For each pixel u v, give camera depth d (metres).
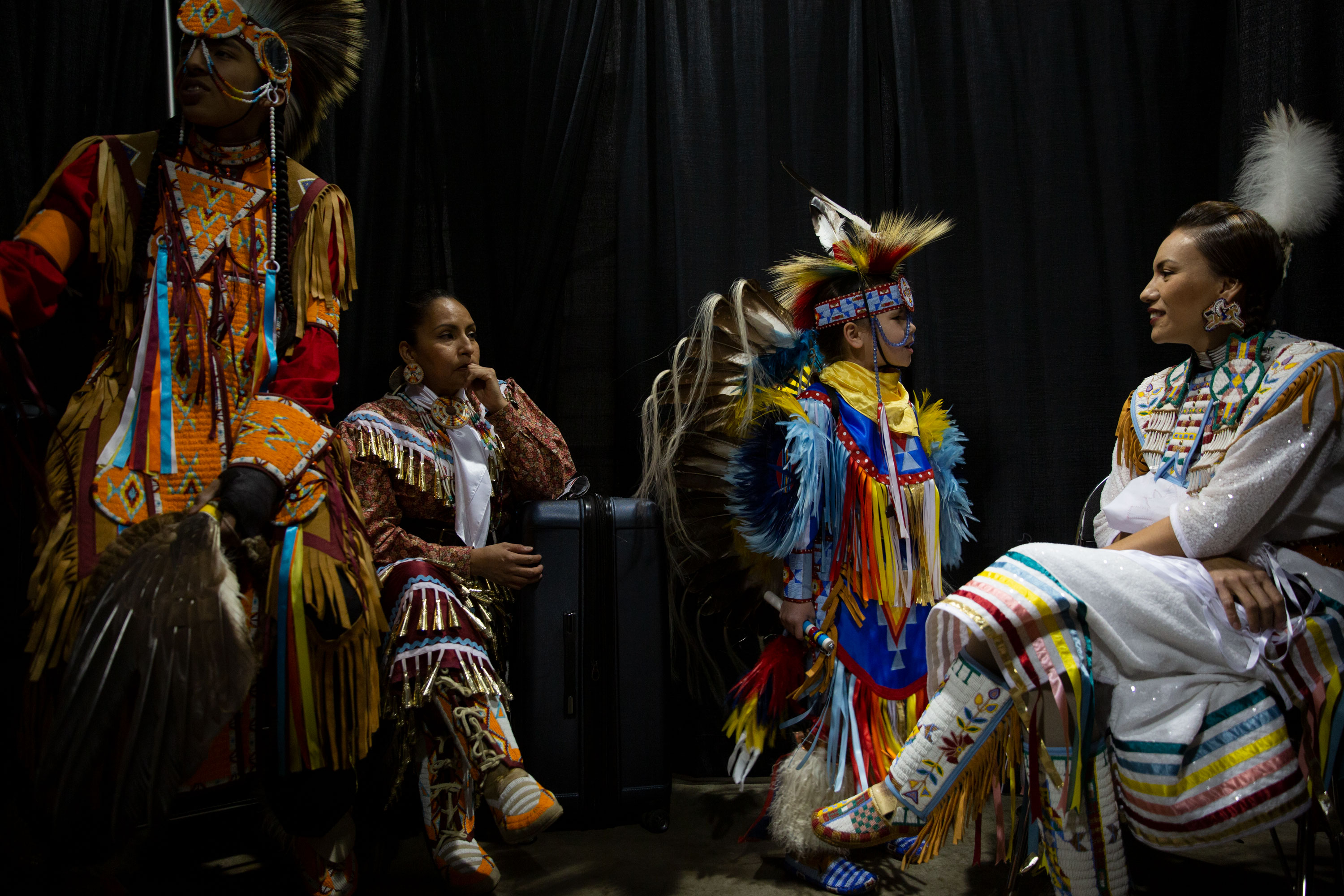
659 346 2.24
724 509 1.89
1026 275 2.20
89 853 1.12
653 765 1.83
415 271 2.23
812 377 1.83
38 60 1.67
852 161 2.21
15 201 1.58
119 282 1.31
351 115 2.17
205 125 1.35
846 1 2.24
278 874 1.59
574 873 1.65
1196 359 1.52
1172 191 2.18
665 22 2.25
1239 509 1.30
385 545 1.67
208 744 1.06
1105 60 2.20
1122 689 1.27
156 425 1.27
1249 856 1.65
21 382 1.53
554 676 1.82
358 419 1.71
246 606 1.30
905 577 1.69
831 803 1.61
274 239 1.38
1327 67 2.03
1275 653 1.25
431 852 1.59
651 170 2.27
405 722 1.57
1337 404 1.30
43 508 1.23
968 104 2.22
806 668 1.77
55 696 1.17
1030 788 1.28
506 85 2.21
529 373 2.19
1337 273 2.04
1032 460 2.19
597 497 1.92
